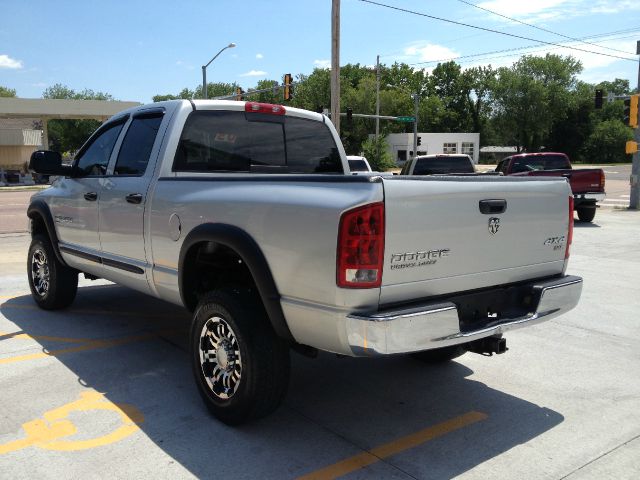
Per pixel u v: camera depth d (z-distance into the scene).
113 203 4.80
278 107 5.07
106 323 5.92
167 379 4.44
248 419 3.57
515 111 92.06
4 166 44.62
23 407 3.92
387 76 100.94
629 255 10.57
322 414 3.89
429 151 78.75
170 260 4.18
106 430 3.60
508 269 3.70
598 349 5.31
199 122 4.60
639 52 19.94
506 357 5.07
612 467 3.24
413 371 4.72
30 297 7.02
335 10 19.48
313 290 3.13
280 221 3.28
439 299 3.35
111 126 5.31
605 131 94.81
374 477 3.11
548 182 3.94
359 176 3.03
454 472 3.17
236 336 3.47
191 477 3.08
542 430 3.69
